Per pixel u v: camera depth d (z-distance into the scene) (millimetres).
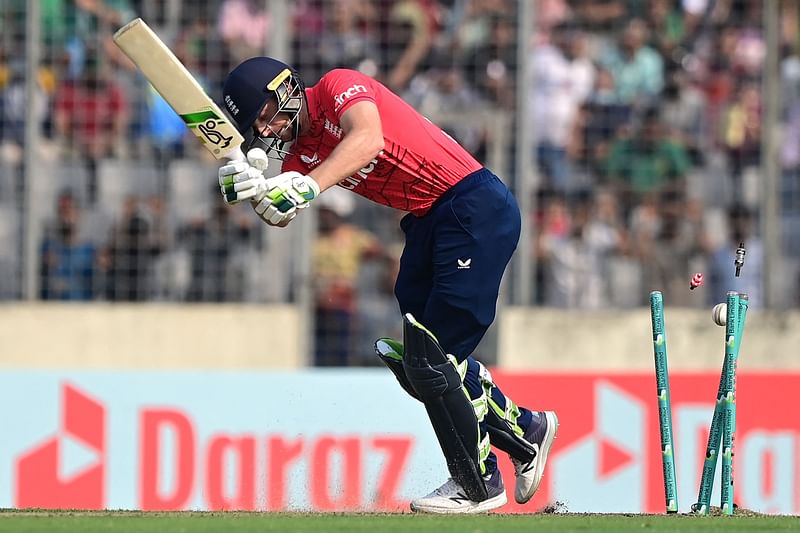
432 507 15672
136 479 23609
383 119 14492
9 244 27438
